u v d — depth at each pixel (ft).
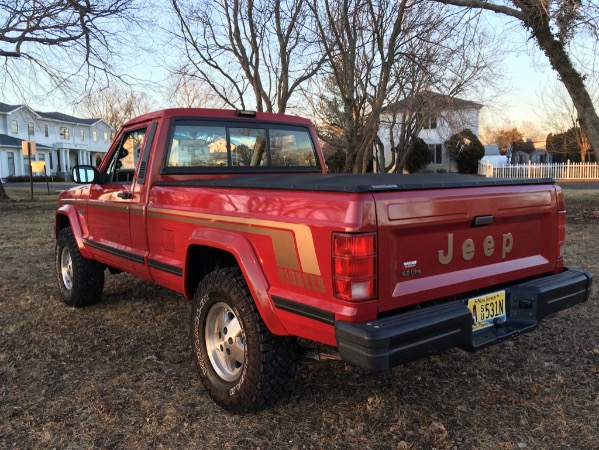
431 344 8.20
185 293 11.87
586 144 113.39
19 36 46.62
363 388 11.31
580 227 34.04
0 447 9.08
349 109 33.78
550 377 11.72
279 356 9.59
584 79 38.32
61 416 10.18
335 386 11.41
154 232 12.82
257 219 9.43
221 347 10.71
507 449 8.93
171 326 15.66
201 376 10.89
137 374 12.17
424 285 8.63
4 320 16.24
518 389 11.19
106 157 15.89
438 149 112.68
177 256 12.00
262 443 9.23
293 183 9.17
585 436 9.27
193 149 13.76
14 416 10.17
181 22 38.93
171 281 12.32
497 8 34.22
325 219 8.17
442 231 8.87
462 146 81.00
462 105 53.57
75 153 198.90
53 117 184.44
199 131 13.87
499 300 9.89
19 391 11.25
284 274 8.96
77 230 16.84
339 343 7.93
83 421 9.98
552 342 13.76
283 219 8.86
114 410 10.40
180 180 13.32
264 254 9.36
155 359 13.06
